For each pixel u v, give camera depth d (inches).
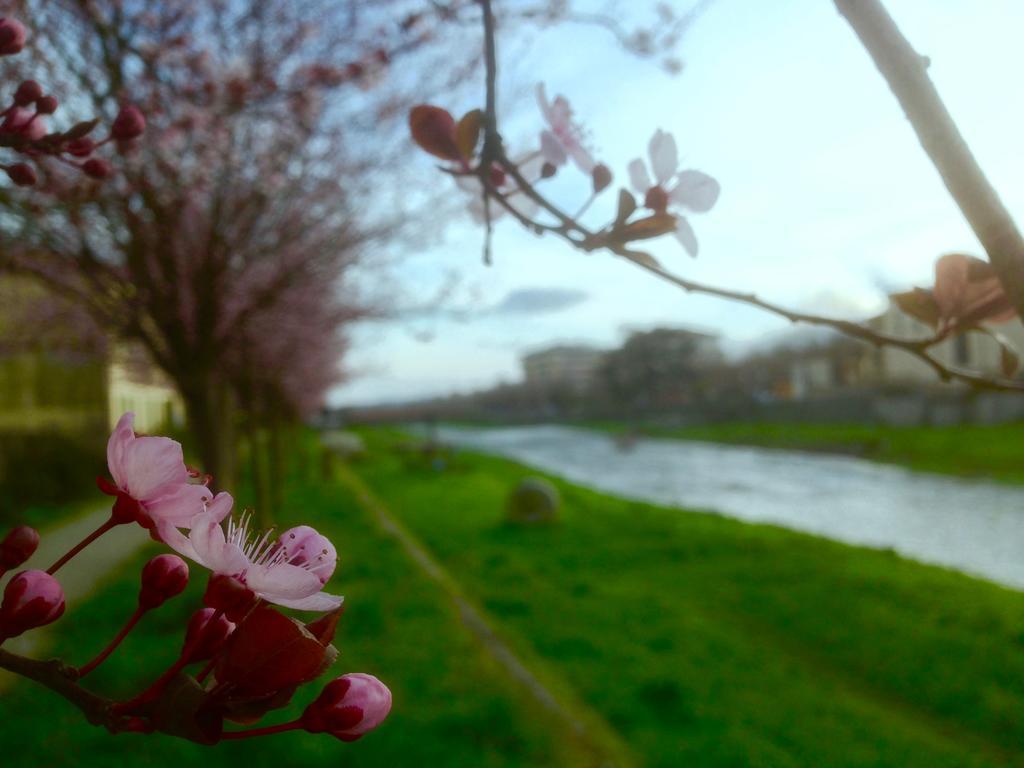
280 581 25.0
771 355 3021.7
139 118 50.9
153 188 188.9
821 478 1083.3
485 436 2657.5
